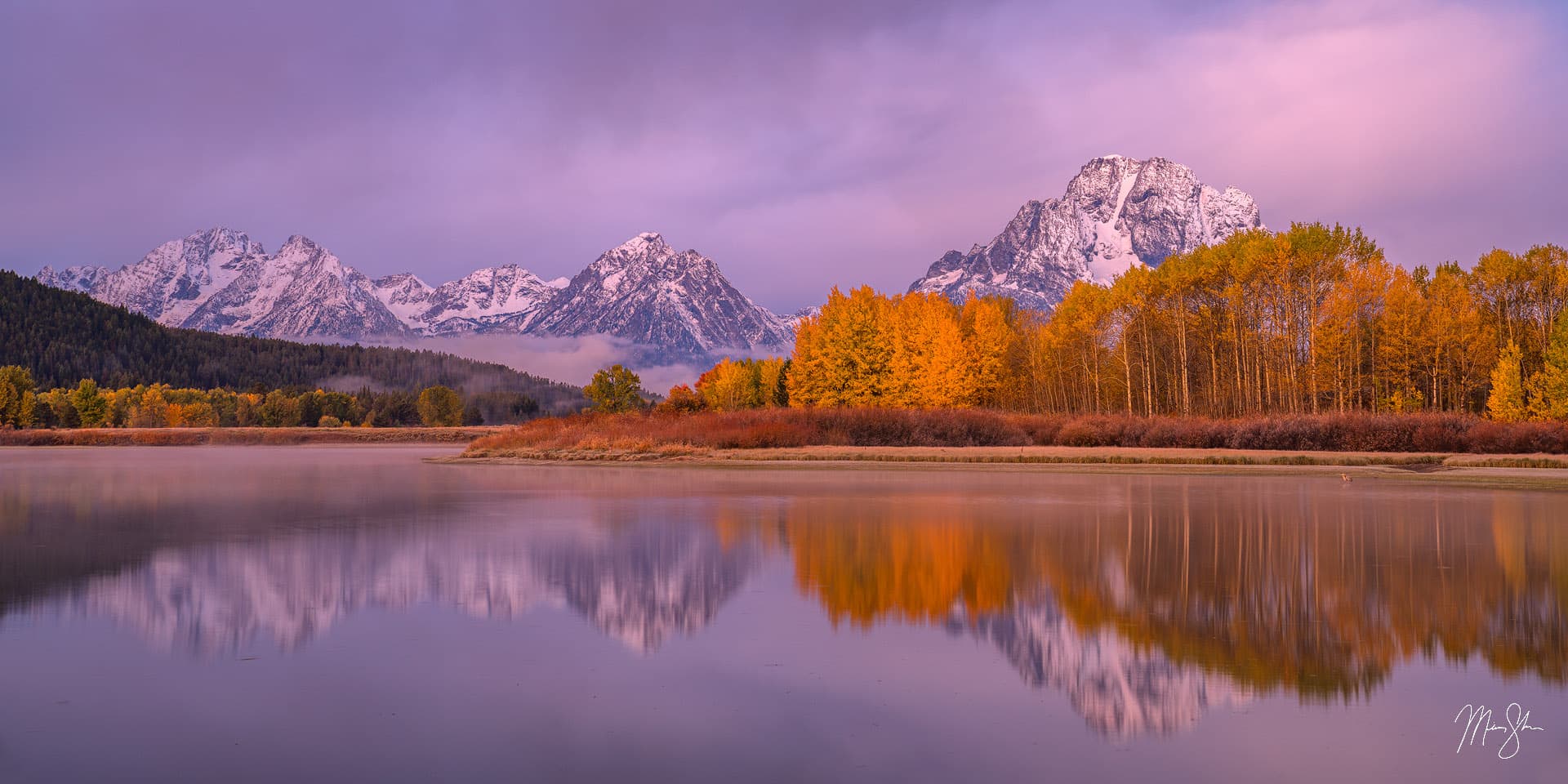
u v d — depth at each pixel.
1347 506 26.91
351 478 41.62
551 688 9.96
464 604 13.94
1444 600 13.97
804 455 48.59
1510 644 11.55
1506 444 42.66
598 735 8.62
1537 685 9.99
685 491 32.81
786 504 27.92
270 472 47.03
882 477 39.25
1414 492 31.53
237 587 15.12
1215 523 22.83
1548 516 24.19
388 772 7.75
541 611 13.46
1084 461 44.44
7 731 8.68
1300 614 13.20
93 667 10.66
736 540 20.27
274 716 9.10
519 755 8.12
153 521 24.06
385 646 11.59
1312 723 8.92
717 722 8.97
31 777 7.60
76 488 35.56
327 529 22.27
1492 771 7.77
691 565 17.09
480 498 30.41
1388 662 10.82
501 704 9.48
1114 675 10.41
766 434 53.47
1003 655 11.22
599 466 49.16
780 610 13.52
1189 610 13.45
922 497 29.94
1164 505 27.31
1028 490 32.56
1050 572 16.34
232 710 9.27
